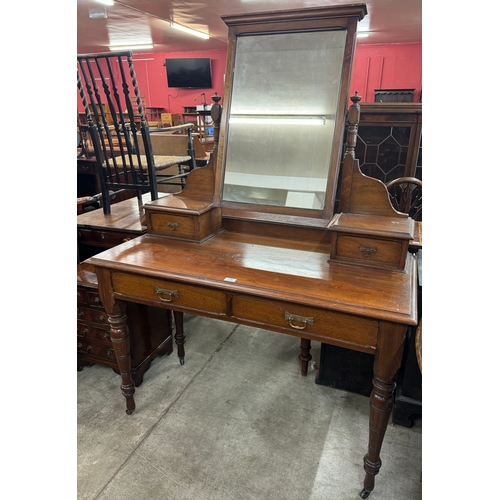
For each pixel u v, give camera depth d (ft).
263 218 5.07
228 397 5.55
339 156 4.66
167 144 11.30
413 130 6.33
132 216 6.93
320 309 3.55
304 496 4.06
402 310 3.30
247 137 5.08
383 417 3.65
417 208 6.73
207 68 28.19
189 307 4.19
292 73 4.76
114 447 4.67
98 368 6.25
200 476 4.29
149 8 16.10
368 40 22.40
